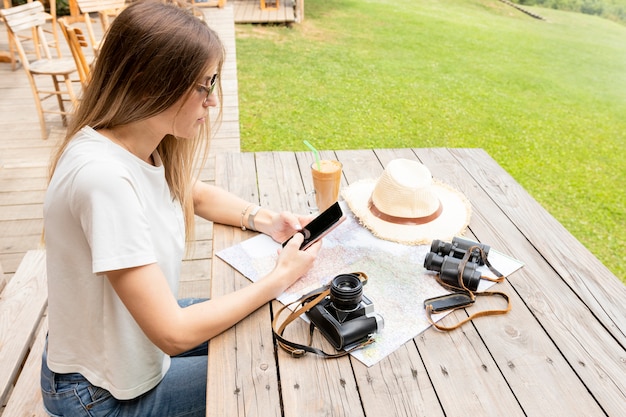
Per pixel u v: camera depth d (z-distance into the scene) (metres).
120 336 1.22
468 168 2.12
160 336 1.15
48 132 4.45
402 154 2.23
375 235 1.62
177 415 1.32
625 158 6.04
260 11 10.52
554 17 14.50
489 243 1.63
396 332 1.28
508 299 1.36
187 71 1.12
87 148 1.14
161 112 1.16
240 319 1.29
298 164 2.12
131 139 1.22
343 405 1.09
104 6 5.08
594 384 1.15
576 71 9.58
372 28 10.84
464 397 1.12
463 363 1.20
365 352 1.22
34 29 5.79
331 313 1.24
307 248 1.47
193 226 1.57
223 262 1.52
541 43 11.48
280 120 6.11
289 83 7.34
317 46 9.23
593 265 1.54
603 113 7.48
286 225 1.59
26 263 2.27
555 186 5.23
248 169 2.07
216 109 4.90
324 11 11.76
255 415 1.08
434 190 1.89
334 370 1.18
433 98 7.29
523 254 1.58
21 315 1.97
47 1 8.25
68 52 6.54
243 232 1.66
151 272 1.13
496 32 11.87
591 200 5.02
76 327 1.24
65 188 1.11
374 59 8.84
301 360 1.20
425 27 11.42
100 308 1.20
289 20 10.08
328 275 1.45
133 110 1.15
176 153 1.40
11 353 1.81
